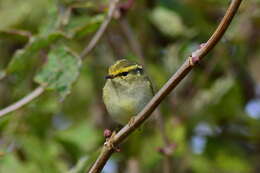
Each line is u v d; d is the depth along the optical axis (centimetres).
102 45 1338
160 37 1359
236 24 1233
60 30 1050
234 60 1339
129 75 947
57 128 1344
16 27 1255
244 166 1273
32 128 1190
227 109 1282
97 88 1335
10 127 1158
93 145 1223
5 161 1113
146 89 953
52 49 1032
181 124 1234
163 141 1102
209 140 1290
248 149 1355
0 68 1354
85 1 1109
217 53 1278
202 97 1281
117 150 734
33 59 1062
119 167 1290
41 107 1187
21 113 1160
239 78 1352
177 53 1309
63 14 1062
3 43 1360
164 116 1292
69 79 972
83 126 1248
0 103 1334
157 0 1330
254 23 1314
